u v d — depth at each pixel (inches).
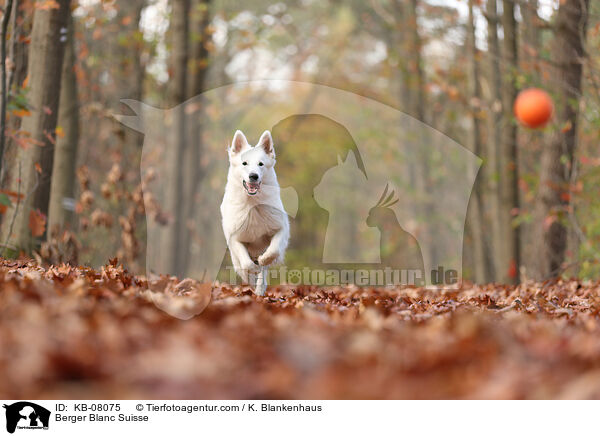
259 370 138.6
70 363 128.3
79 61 538.6
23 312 175.8
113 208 519.5
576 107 487.2
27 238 376.5
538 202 502.3
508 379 132.3
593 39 546.6
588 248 487.8
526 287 410.0
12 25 398.3
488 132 627.5
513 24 558.6
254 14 971.9
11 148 388.8
